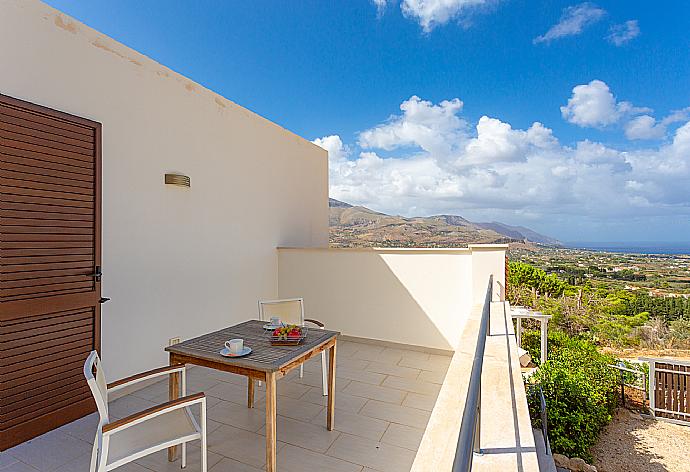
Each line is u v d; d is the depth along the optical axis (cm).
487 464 146
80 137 257
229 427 249
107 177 284
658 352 1037
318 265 480
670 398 656
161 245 332
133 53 305
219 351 209
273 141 495
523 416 186
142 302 315
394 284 440
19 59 228
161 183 332
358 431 246
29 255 227
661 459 523
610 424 625
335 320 472
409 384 329
